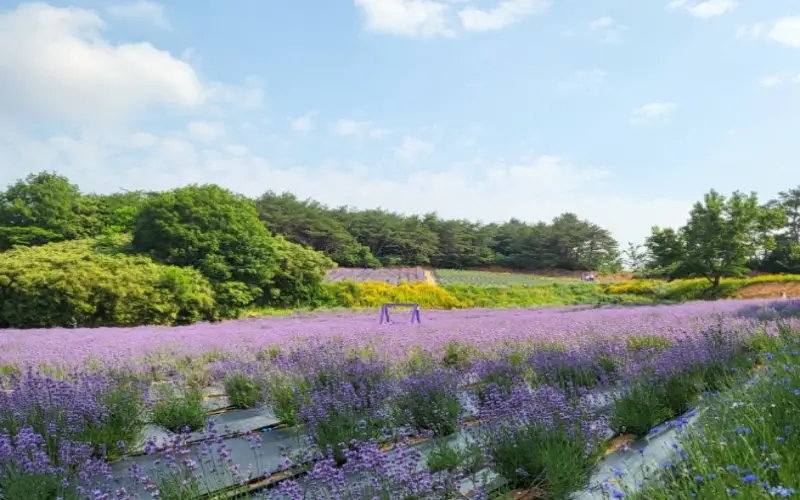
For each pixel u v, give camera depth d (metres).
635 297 40.41
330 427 4.82
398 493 3.31
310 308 32.75
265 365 8.09
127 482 4.14
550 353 7.79
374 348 9.43
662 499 2.96
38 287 21.84
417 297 36.19
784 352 6.44
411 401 5.58
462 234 79.12
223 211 30.44
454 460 3.94
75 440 4.68
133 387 6.52
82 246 29.17
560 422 4.25
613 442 4.92
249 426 6.04
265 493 3.56
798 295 34.47
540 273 79.50
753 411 4.00
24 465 3.65
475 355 9.16
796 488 2.82
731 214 37.97
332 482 3.28
